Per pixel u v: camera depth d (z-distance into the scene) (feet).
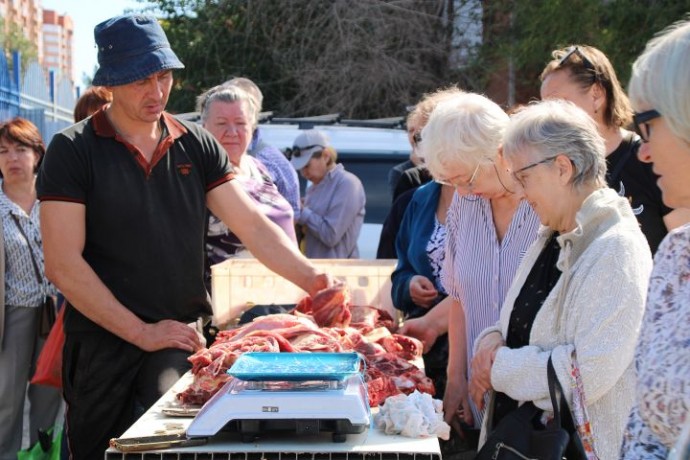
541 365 9.03
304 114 54.44
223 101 16.93
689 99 6.29
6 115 38.60
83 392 12.30
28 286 17.90
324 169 22.40
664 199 6.86
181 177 12.64
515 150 9.30
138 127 12.37
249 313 14.08
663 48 6.52
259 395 8.39
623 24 40.14
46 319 18.03
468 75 52.80
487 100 11.22
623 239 8.77
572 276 9.04
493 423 10.21
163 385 11.62
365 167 27.50
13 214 17.81
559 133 9.10
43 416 18.42
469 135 10.85
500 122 10.94
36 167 18.25
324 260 15.48
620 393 9.04
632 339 8.66
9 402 17.89
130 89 12.06
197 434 8.34
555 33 42.24
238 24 56.29
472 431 12.39
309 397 8.36
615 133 12.32
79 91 59.31
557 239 9.15
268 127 27.71
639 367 6.95
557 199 9.19
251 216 13.20
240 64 56.03
